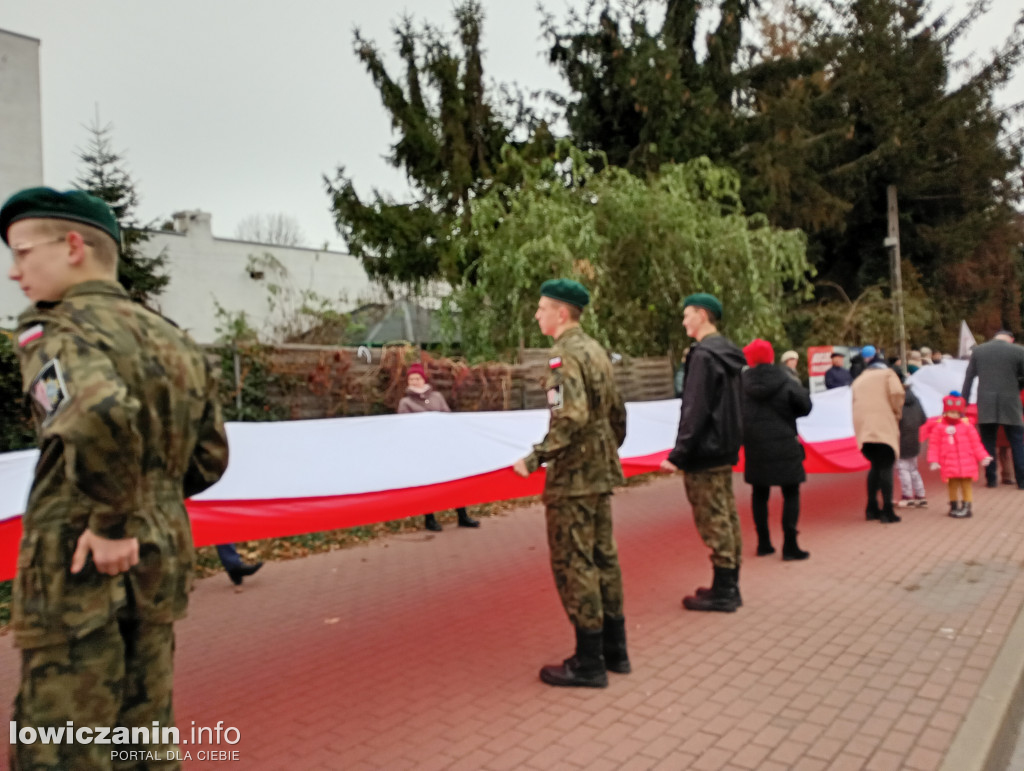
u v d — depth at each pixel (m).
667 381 13.05
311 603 5.84
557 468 3.96
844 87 23.08
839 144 22.31
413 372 8.23
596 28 17.64
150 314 2.28
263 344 8.06
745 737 3.46
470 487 5.13
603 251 11.95
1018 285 35.66
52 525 1.98
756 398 6.48
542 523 8.62
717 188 13.42
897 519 8.05
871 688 3.95
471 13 15.75
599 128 17.89
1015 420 9.62
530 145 15.42
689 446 5.00
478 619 5.34
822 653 4.45
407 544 7.78
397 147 15.64
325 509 4.41
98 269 2.20
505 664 4.47
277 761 3.38
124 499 1.92
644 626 5.03
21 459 3.48
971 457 8.08
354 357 8.60
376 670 4.46
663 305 12.62
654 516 8.83
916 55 25.72
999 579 5.83
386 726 3.71
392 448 4.94
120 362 2.06
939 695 3.84
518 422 5.75
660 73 16.38
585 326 10.78
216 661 4.68
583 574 3.99
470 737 3.55
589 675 4.04
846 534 7.58
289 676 4.41
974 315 31.50
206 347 7.62
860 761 3.22
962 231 26.08
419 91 15.66
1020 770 3.37
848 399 9.89
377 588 6.22
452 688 4.14
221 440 2.48
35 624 1.96
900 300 20.58
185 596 2.25
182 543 2.24
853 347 17.89
